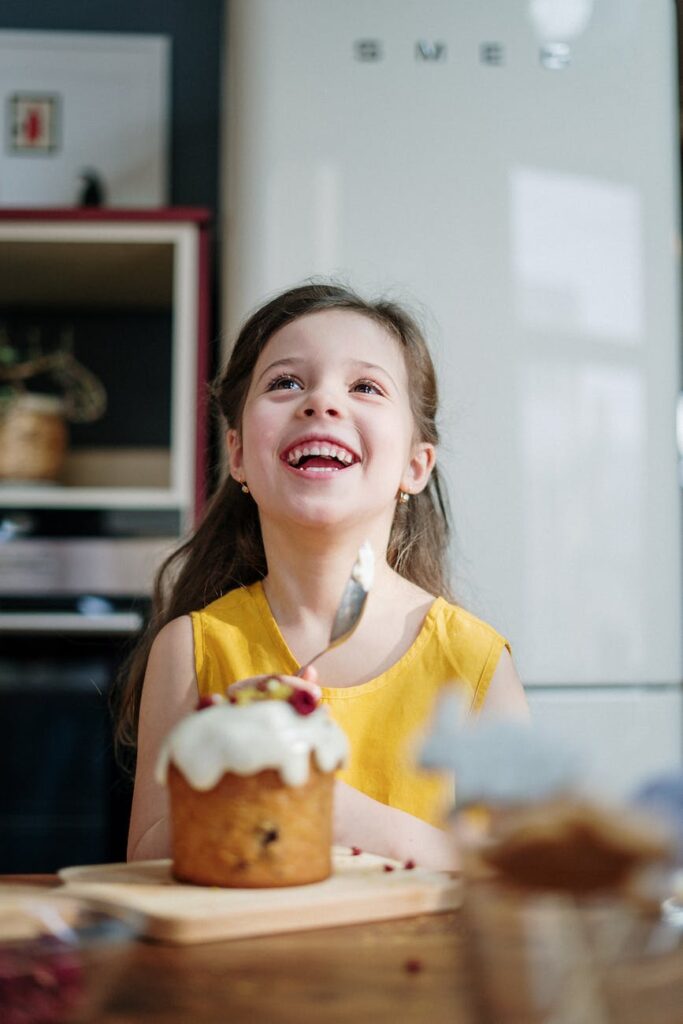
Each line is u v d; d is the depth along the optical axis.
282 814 0.64
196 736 0.65
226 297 2.04
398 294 2.01
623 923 0.41
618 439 2.01
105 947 0.56
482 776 0.40
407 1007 0.46
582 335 2.02
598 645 1.96
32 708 2.30
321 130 2.04
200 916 0.56
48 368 2.64
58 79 2.62
